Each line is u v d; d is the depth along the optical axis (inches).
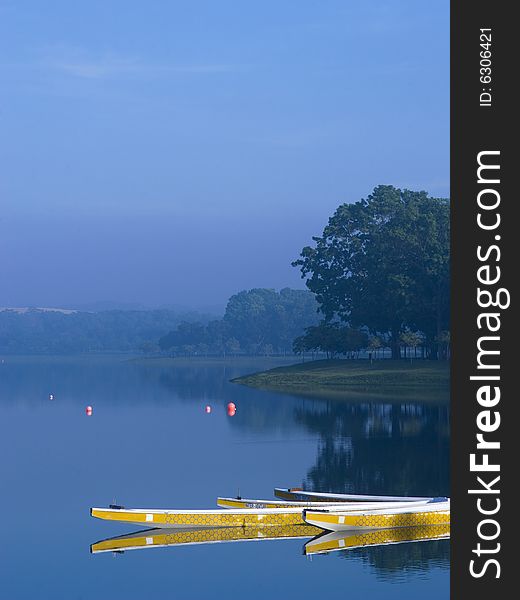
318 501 1786.4
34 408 4072.3
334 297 6766.7
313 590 1294.3
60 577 1359.5
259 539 1565.0
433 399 4207.7
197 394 4936.0
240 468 2253.9
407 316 5792.3
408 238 5910.4
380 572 1373.0
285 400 4318.4
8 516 1736.0
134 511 1637.6
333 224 6825.8
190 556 1466.5
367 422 3248.0
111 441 2819.9
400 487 2005.4
